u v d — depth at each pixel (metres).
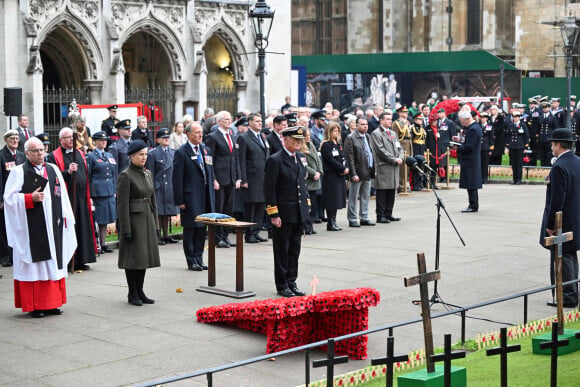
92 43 30.11
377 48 64.62
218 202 17.38
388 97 45.53
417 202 24.64
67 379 9.33
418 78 45.47
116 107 22.86
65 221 12.23
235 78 35.69
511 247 17.34
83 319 11.85
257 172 17.89
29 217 11.79
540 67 54.56
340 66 47.03
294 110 23.80
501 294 13.37
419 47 62.47
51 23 28.86
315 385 8.86
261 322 11.10
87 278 14.59
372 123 26.22
